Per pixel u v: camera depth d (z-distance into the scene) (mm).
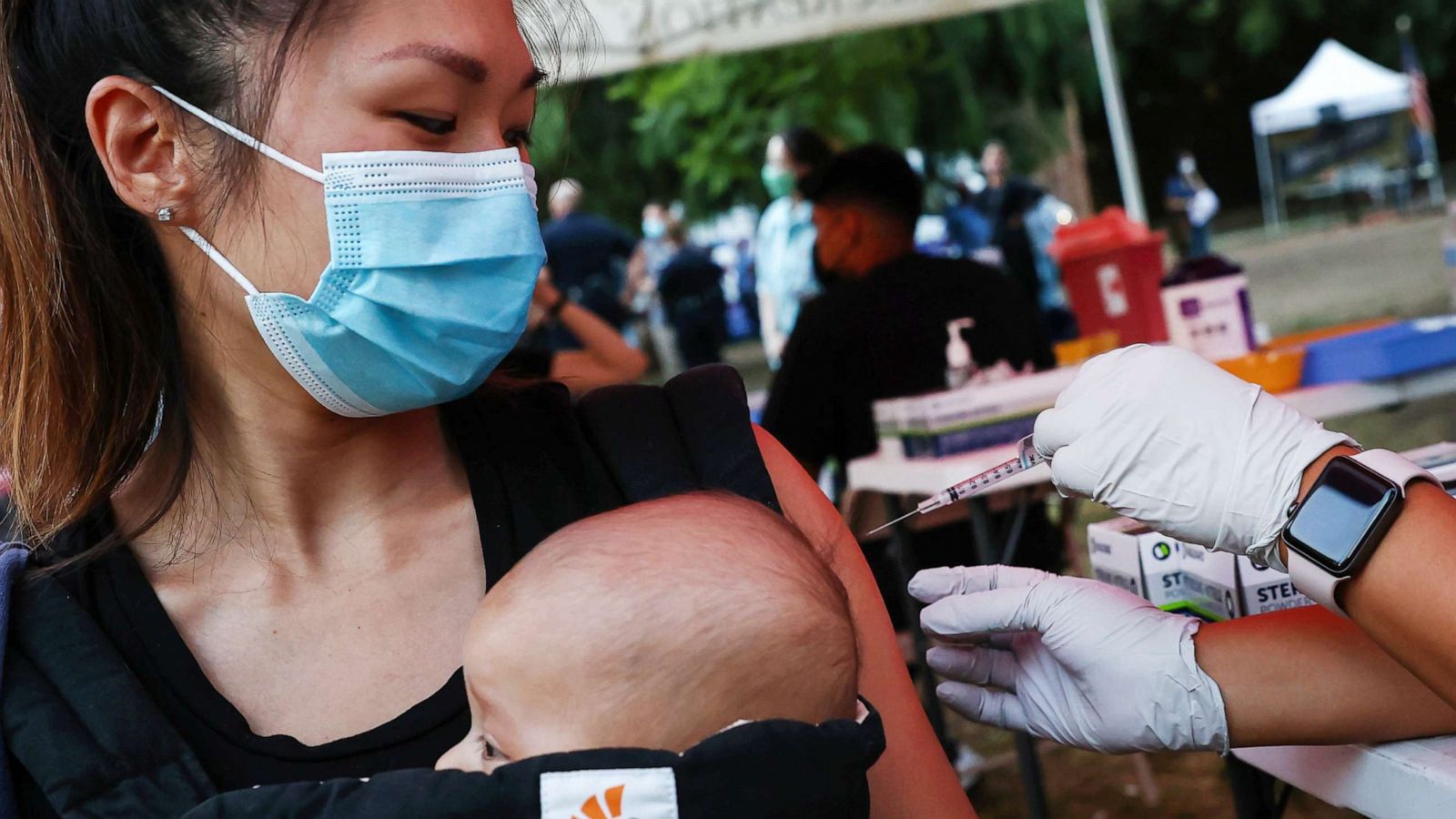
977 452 2811
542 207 1514
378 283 1064
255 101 1040
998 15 13883
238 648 1087
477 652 904
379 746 1007
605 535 918
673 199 15398
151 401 1118
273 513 1115
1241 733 1195
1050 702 1281
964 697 1336
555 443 1154
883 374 3320
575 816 815
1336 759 1221
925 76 14016
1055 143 14414
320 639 1092
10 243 1084
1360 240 17125
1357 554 998
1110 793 3461
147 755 973
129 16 1039
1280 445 1051
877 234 3480
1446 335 2848
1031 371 3299
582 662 865
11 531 1113
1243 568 1396
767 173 5992
